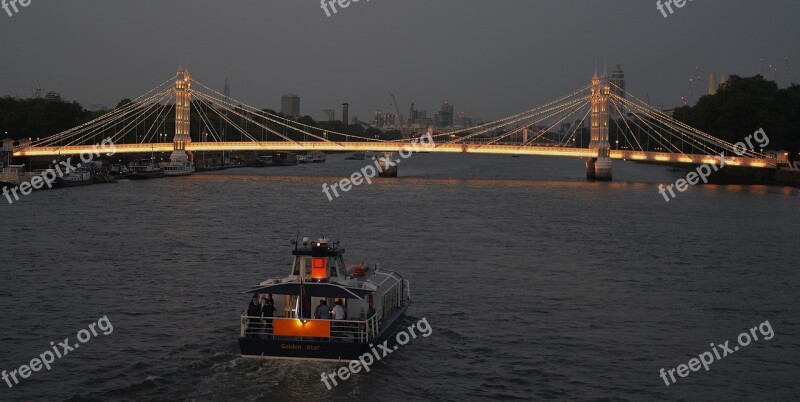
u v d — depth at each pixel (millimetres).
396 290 61188
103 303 70438
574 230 126625
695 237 119812
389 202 175875
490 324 65188
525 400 49594
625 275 87188
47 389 50125
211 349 56781
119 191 196625
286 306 54094
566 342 60875
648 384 52812
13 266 87500
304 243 55562
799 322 68125
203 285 78250
